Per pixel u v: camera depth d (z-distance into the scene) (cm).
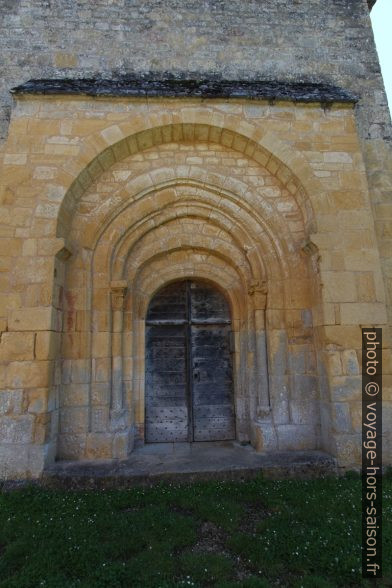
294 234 577
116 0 673
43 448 449
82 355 521
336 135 571
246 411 573
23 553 309
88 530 339
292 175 559
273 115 573
